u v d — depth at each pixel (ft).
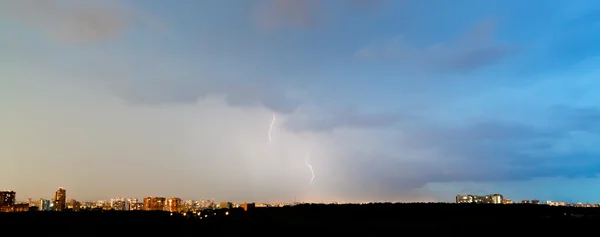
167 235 187.01
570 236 133.18
